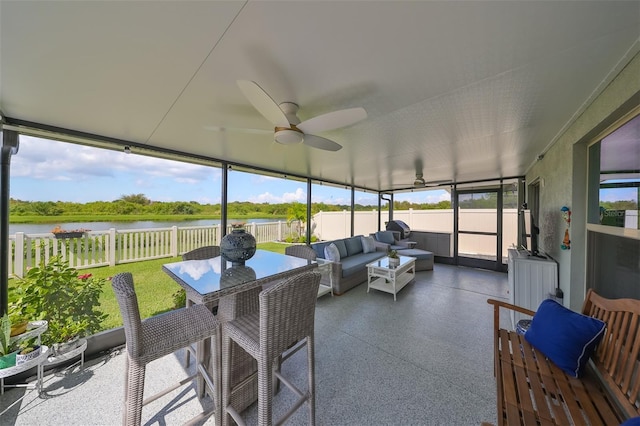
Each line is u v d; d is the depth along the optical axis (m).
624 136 1.51
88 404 1.64
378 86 1.47
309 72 1.31
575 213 2.10
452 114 1.88
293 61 1.21
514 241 5.20
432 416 1.52
